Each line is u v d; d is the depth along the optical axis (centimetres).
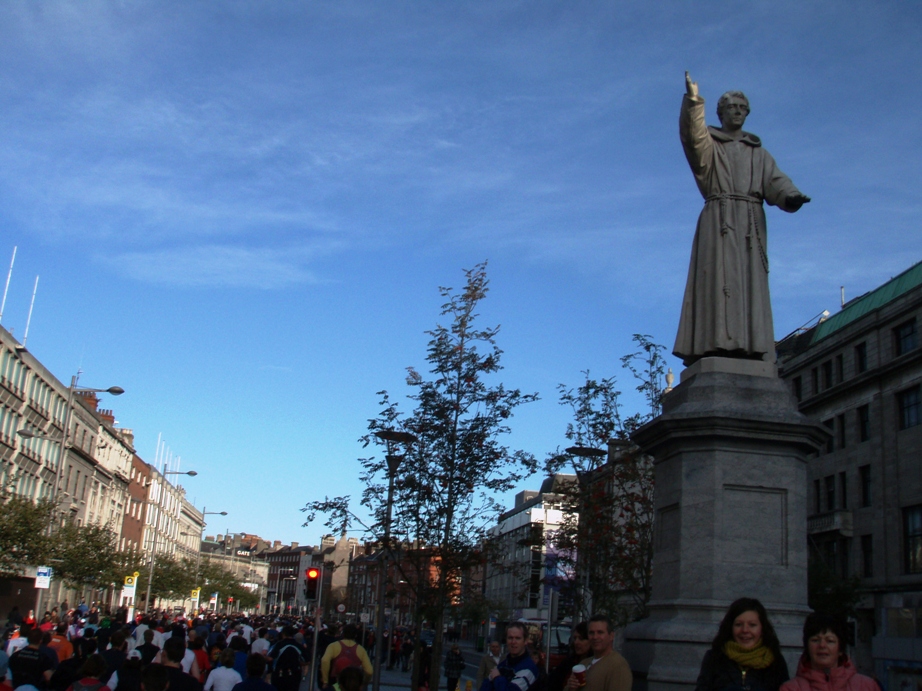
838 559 5384
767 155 1199
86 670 1073
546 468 2623
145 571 8056
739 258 1155
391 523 2450
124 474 9644
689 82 1164
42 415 6694
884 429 5128
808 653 577
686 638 970
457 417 2512
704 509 1040
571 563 2723
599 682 732
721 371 1109
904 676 3828
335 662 1425
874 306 5706
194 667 1505
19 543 4528
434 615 2452
